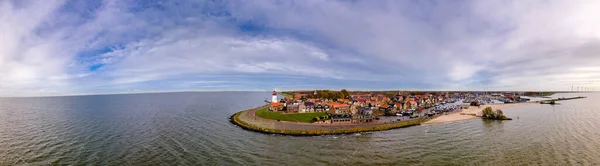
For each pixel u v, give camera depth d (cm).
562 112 14725
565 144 7006
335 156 6209
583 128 9262
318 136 8525
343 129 9388
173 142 7212
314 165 5553
